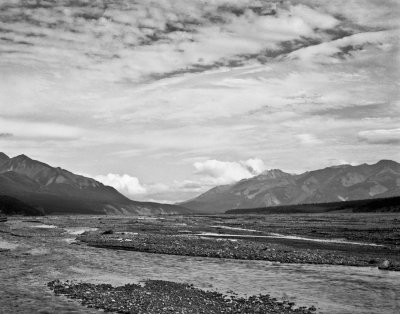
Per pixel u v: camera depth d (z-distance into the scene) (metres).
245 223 166.50
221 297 33.00
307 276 43.12
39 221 184.88
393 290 36.34
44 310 28.78
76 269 46.12
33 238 84.00
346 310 29.77
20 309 29.00
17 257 54.78
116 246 69.81
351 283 39.47
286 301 32.16
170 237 86.69
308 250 64.00
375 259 54.00
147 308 28.88
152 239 81.44
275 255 58.12
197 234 100.25
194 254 60.06
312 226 133.50
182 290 35.16
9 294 33.34
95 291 34.19
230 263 52.16
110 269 46.72
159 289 35.38
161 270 46.56
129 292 33.94
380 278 42.00
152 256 58.28
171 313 27.58
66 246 69.25
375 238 85.69
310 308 29.73
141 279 41.00
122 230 114.44
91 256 57.31
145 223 164.88
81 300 31.47
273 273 44.91
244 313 28.17
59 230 111.56
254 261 53.97
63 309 29.06
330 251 63.44
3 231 101.44
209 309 28.92
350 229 113.06
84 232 100.69
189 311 28.14
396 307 30.64
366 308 30.36
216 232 108.25
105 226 136.25
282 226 137.38
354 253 61.16
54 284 37.00
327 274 44.28
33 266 47.44
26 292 34.09
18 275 41.75
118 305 29.75
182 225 147.12
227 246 68.94
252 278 41.94
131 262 52.38
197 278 41.88
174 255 59.72
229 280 40.88
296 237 90.81
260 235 97.38
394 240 80.94
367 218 183.12
